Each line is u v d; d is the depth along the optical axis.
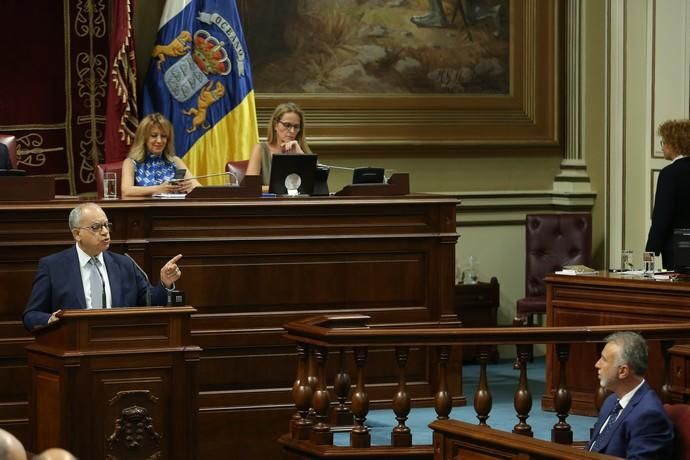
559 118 12.78
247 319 9.16
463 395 9.86
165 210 8.98
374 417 9.13
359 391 7.67
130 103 11.22
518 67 12.74
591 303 9.26
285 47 12.10
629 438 6.28
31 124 11.48
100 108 11.68
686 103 11.62
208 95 11.55
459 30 12.56
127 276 7.86
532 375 11.41
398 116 12.34
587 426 8.95
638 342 6.38
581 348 9.34
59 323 7.16
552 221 12.10
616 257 12.59
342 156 12.16
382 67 12.35
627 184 12.48
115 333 7.20
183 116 11.51
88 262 7.75
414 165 12.40
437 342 7.61
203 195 9.12
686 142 9.38
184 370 7.32
